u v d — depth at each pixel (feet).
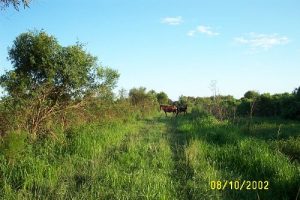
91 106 56.95
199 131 66.13
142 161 40.16
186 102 189.47
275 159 37.24
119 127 69.51
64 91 49.78
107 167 35.94
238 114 110.73
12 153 34.71
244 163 38.99
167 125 92.43
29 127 45.52
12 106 42.78
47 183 31.22
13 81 44.73
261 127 69.97
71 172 34.55
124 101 94.79
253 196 30.94
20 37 47.55
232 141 52.75
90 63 52.16
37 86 47.14
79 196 28.35
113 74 55.36
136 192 29.55
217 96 95.55
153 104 149.69
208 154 45.55
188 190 31.73
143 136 64.59
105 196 28.94
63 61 48.19
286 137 55.57
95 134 50.78
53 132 45.93
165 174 36.29
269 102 106.11
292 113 89.76
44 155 37.52
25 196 28.50
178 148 51.13
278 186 31.81
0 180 31.42
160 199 28.35
